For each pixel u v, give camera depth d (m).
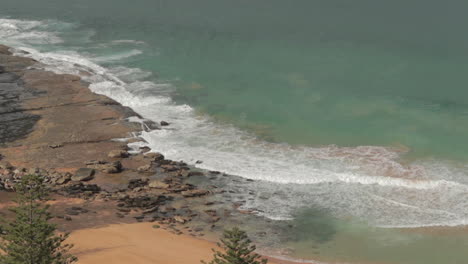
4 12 96.56
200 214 36.59
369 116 53.88
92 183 40.38
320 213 37.41
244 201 38.53
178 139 48.47
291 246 33.44
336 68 68.38
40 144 46.09
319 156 45.69
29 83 59.97
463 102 57.59
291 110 55.28
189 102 57.16
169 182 40.66
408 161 44.75
